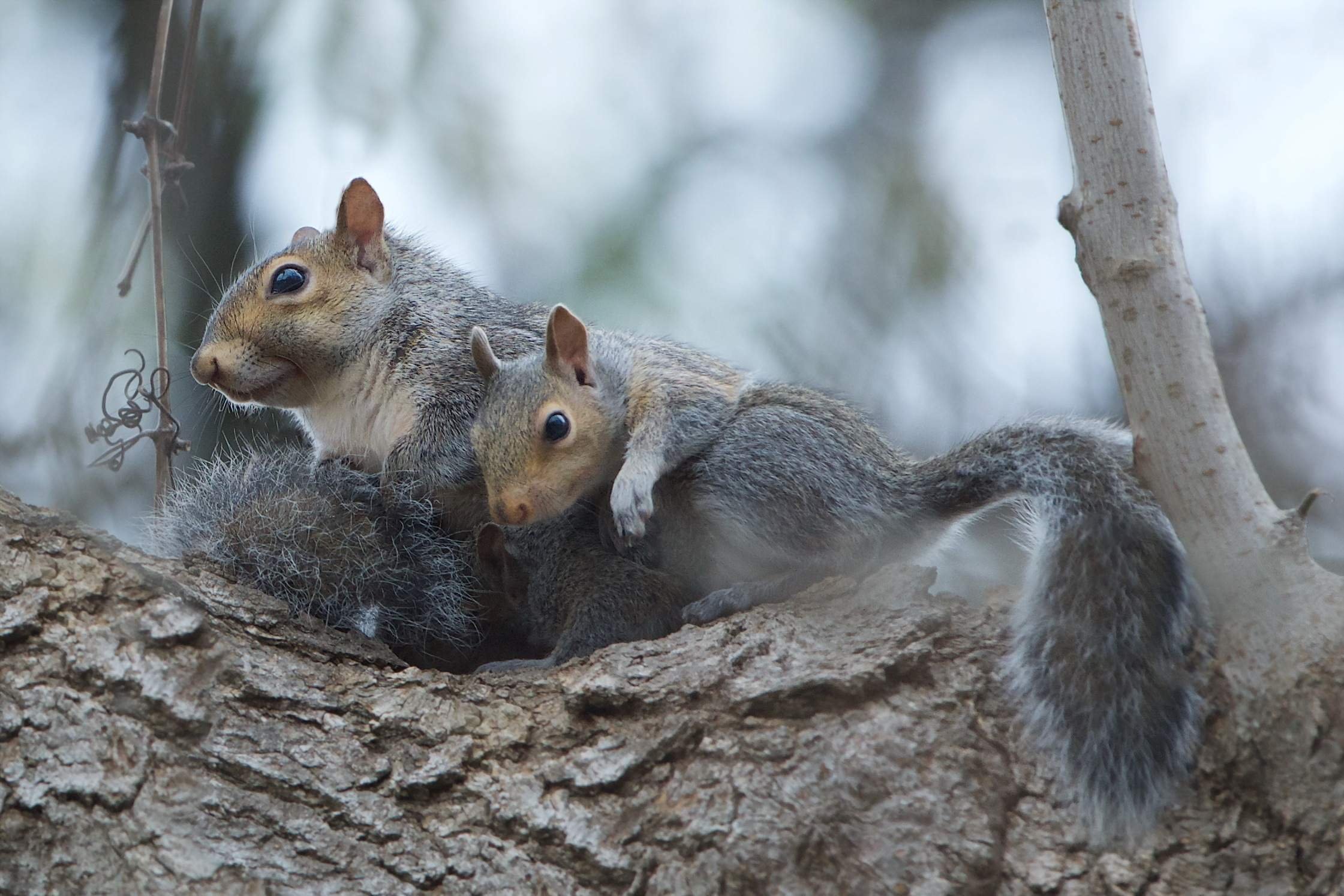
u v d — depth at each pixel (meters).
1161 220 4.10
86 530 4.12
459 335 4.23
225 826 4.08
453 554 4.20
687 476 4.19
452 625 4.20
